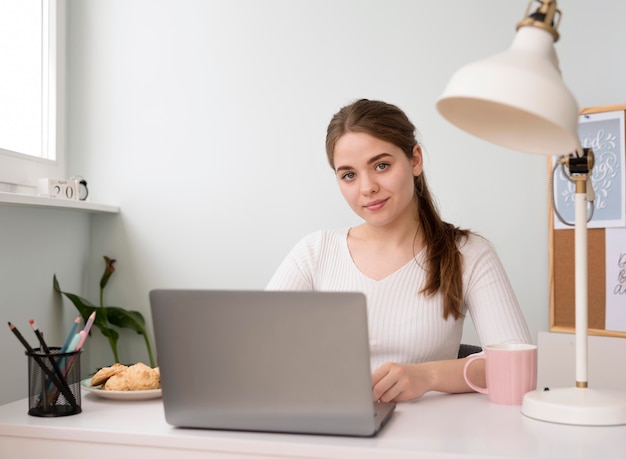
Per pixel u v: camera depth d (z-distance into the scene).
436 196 2.59
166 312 1.09
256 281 2.71
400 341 1.63
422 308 1.63
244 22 2.74
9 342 2.29
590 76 2.43
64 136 2.79
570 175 1.23
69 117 2.84
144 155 2.80
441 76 2.59
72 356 1.22
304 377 1.05
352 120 1.55
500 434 1.07
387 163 1.55
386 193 1.57
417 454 0.97
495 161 2.54
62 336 2.61
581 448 0.98
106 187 2.82
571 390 1.22
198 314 1.08
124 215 2.80
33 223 2.44
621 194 2.32
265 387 1.07
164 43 2.79
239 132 2.73
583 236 1.22
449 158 2.59
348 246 1.76
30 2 2.60
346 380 1.04
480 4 2.56
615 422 1.12
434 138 2.60
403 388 1.30
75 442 1.12
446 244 1.65
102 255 2.81
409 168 1.60
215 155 2.75
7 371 2.28
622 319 2.32
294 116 2.70
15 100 2.49
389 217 1.58
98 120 2.82
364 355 1.02
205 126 2.76
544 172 2.49
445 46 2.59
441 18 2.59
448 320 1.63
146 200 2.79
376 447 1.00
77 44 2.84
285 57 2.71
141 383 1.34
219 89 2.75
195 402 1.10
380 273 1.69
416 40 2.61
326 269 1.76
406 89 2.62
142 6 2.80
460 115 1.07
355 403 1.04
